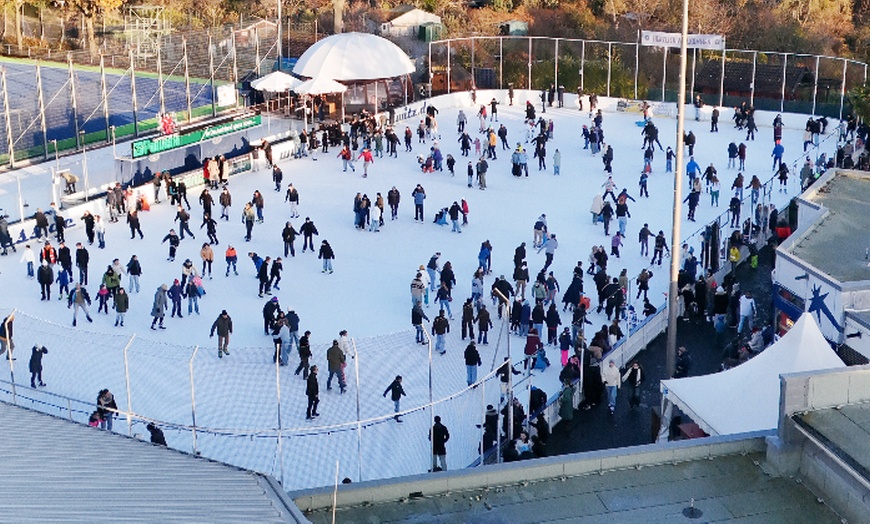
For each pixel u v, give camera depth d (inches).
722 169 2214.6
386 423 1215.6
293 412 1244.5
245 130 2236.7
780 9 3654.0
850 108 2581.2
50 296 1563.7
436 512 706.2
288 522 630.5
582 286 1555.1
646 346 1477.6
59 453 700.7
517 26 3351.4
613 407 1278.3
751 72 2797.7
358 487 712.4
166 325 1481.3
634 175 2188.7
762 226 1840.6
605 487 730.8
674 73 3070.9
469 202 2030.0
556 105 2699.3
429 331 1457.9
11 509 607.8
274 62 2743.6
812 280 1235.9
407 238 1855.3
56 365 1314.0
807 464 731.4
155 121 2481.5
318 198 2036.2
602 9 3666.3
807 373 735.1
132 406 1234.0
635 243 1839.3
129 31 2901.1
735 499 716.7
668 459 756.6
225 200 1888.5
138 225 1796.3
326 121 2511.1
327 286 1648.6
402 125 2516.0
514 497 720.3
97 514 612.1
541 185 2126.0
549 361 1400.1
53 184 1929.1
